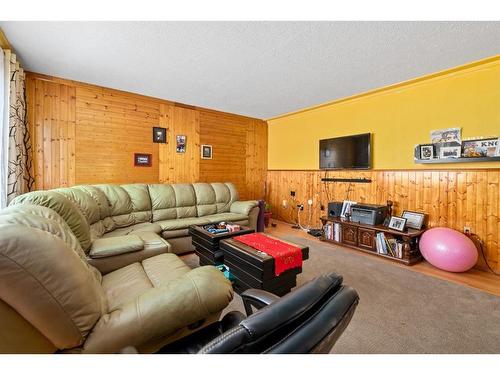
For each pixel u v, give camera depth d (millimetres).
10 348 742
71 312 790
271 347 481
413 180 3158
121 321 870
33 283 726
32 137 2916
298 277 2410
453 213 2824
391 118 3387
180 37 2104
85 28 1980
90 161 3318
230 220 3518
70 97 3150
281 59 2500
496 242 2543
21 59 2555
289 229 4520
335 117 4129
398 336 1528
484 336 1524
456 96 2791
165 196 3471
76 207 1765
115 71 2846
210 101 4047
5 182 2186
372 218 3176
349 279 2365
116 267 1797
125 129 3600
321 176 4367
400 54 2375
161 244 2039
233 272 2061
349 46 2229
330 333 532
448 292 2104
